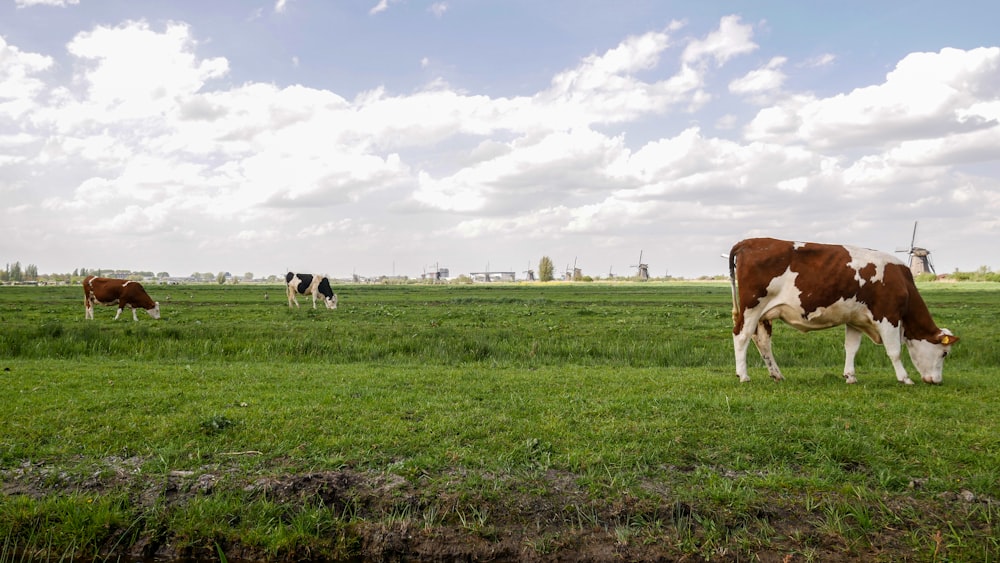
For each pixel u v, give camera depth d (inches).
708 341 705.6
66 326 736.3
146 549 217.2
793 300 445.7
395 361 618.2
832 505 219.5
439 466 252.7
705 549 205.2
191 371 486.0
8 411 327.3
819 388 415.2
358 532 219.1
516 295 2372.0
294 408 335.0
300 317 1076.5
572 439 280.7
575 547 209.0
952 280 3742.6
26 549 213.8
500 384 422.3
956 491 227.3
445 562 209.8
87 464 257.0
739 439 276.5
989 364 614.2
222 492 235.8
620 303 1679.4
